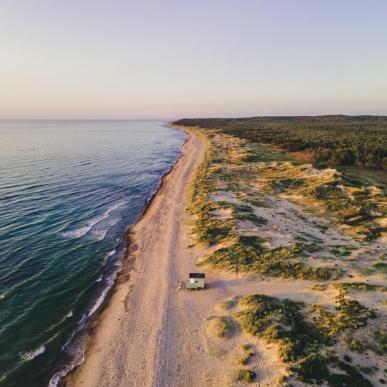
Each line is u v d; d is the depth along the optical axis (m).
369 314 16.92
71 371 16.20
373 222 32.09
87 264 27.27
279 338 16.02
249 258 25.11
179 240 30.88
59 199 46.12
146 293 22.50
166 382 14.88
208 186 47.75
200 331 18.00
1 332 19.00
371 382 13.12
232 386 13.87
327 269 22.61
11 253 28.95
